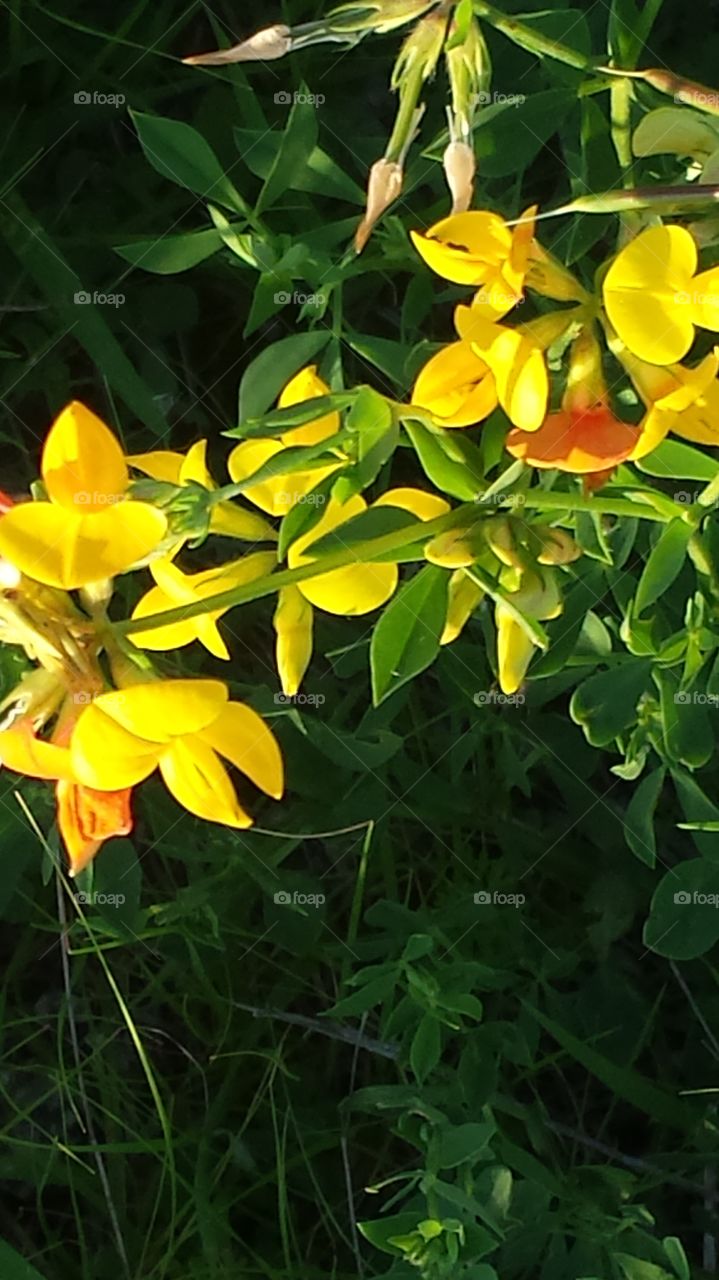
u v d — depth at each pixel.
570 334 0.17
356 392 0.17
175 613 0.17
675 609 0.23
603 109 0.23
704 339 0.20
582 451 0.17
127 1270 0.27
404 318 0.25
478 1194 0.24
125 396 0.27
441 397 0.17
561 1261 0.25
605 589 0.22
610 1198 0.27
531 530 0.18
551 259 0.17
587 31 0.20
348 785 0.27
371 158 0.27
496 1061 0.25
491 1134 0.23
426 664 0.18
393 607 0.18
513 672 0.18
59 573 0.16
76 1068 0.27
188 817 0.27
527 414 0.17
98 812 0.17
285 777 0.27
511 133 0.20
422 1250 0.23
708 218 0.18
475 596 0.18
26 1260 0.26
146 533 0.16
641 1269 0.24
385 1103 0.25
